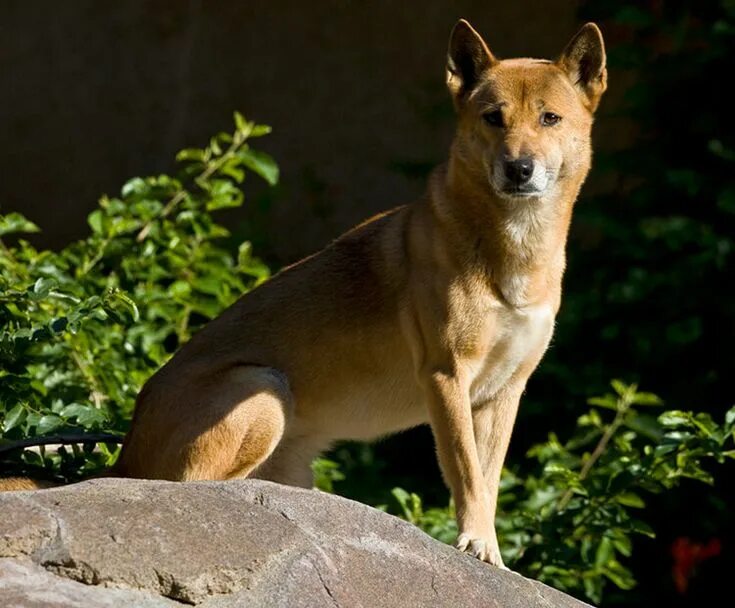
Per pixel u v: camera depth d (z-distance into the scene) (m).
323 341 10.08
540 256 9.61
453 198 9.68
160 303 12.59
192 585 6.56
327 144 18.86
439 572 7.33
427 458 16.25
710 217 16.02
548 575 11.94
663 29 16.48
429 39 18.72
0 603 6.23
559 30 18.27
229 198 13.37
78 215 18.97
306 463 10.52
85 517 6.74
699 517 15.11
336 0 18.95
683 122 16.38
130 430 10.05
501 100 9.68
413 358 9.80
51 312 11.38
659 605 15.02
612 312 15.86
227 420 9.68
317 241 18.64
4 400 9.89
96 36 19.23
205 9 19.17
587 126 10.03
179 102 19.12
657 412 15.41
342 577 6.95
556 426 15.65
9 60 19.22
